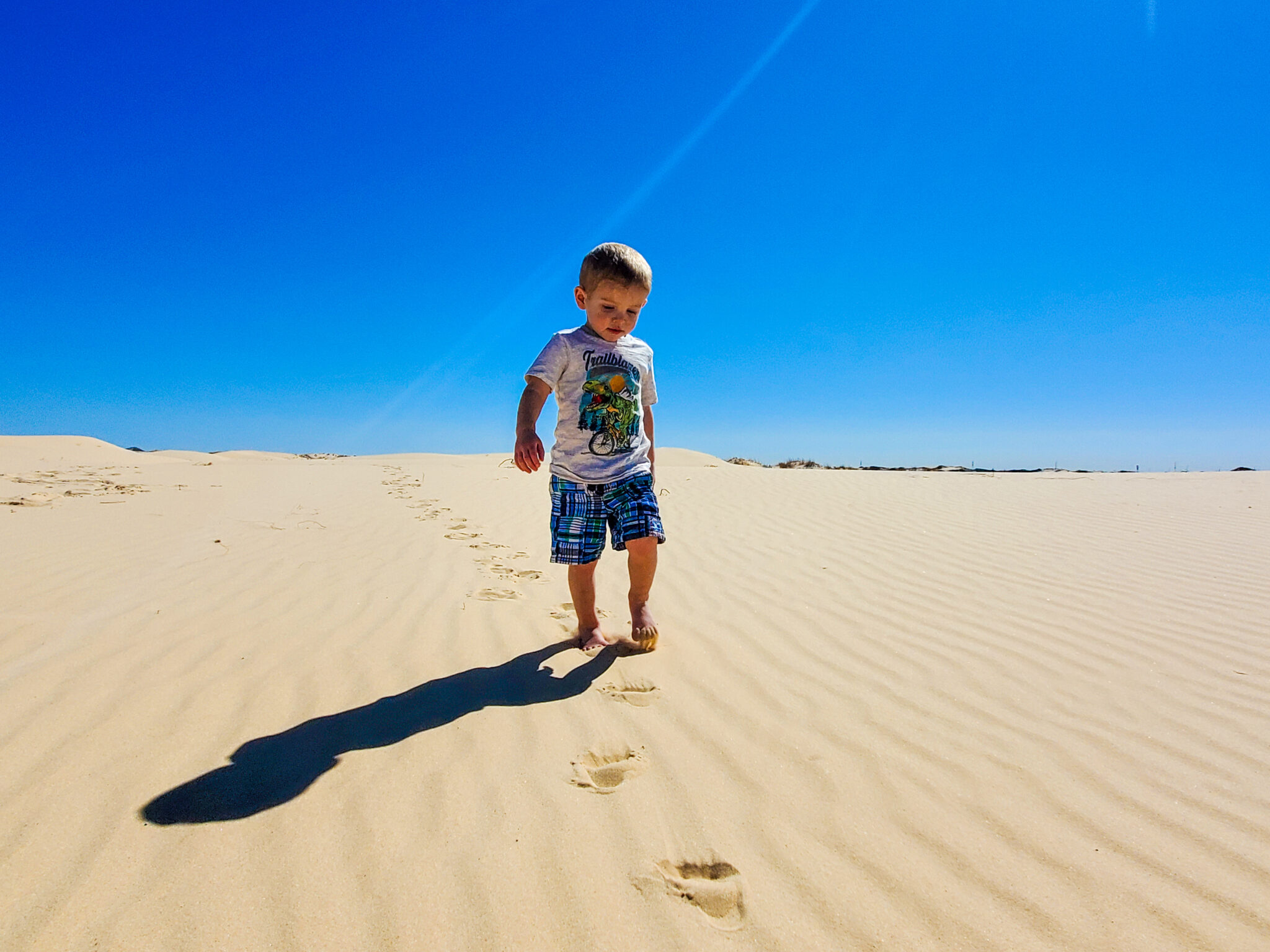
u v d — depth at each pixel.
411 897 1.29
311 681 2.24
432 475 10.26
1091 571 3.99
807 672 2.44
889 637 2.82
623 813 1.58
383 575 3.61
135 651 2.43
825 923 1.27
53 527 4.57
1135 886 1.37
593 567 2.67
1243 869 1.42
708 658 2.55
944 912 1.30
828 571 3.96
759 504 6.73
